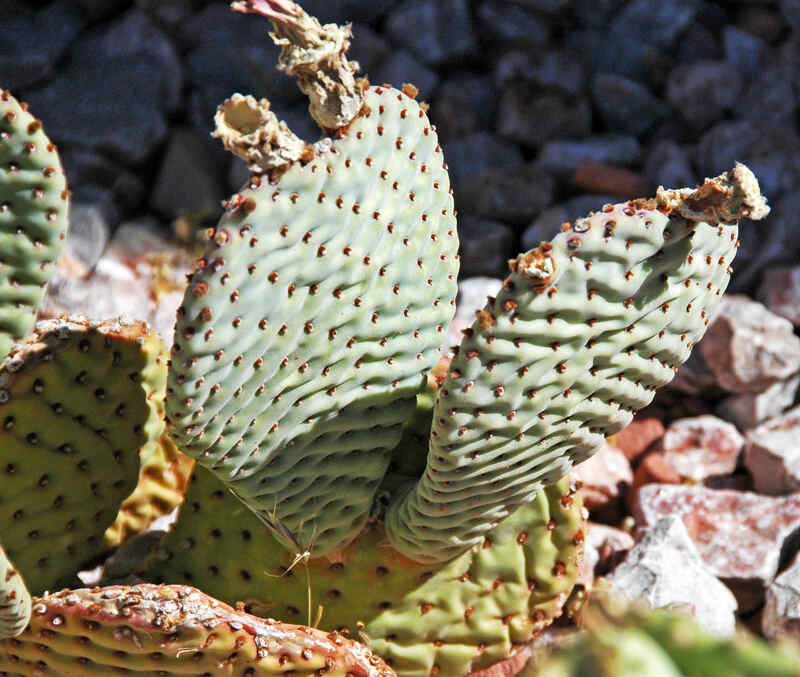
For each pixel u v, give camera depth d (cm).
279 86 160
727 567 108
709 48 161
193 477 96
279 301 87
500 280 140
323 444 91
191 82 161
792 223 131
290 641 88
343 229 88
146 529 103
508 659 97
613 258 85
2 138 95
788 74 153
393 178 89
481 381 87
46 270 97
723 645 57
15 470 93
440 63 162
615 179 144
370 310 89
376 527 94
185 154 151
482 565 94
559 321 86
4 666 91
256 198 86
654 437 121
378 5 165
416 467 95
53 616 88
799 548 109
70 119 153
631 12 162
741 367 121
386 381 91
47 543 95
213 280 86
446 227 92
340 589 94
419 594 95
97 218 142
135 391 95
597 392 88
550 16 164
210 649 88
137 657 88
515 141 156
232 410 88
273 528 93
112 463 96
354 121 88
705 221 85
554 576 95
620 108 157
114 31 163
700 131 154
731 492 112
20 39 161
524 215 145
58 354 93
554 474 91
